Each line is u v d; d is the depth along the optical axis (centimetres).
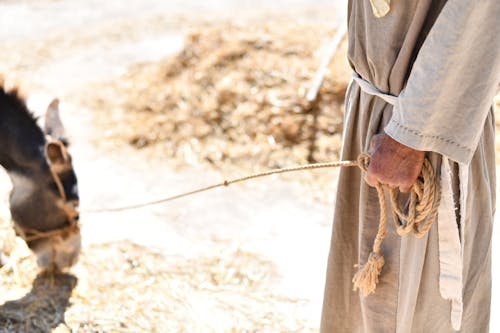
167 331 345
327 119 550
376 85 219
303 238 439
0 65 768
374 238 233
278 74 587
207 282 391
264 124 558
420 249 219
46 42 848
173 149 560
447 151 200
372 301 235
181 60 648
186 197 492
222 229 450
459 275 217
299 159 532
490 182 235
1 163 360
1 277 387
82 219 457
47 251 367
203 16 952
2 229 427
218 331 346
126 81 686
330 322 261
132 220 458
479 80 193
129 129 589
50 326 348
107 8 998
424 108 195
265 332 345
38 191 351
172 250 423
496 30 188
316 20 908
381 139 209
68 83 711
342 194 243
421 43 206
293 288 385
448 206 212
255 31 649
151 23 920
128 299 371
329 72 574
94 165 541
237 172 528
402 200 223
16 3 1021
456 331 233
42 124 361
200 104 590
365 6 212
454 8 187
